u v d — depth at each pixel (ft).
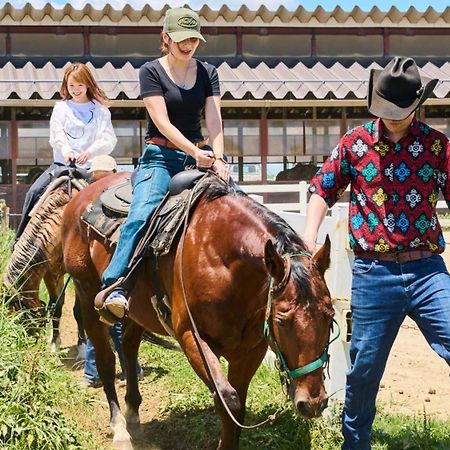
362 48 63.10
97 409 19.30
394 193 13.47
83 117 23.31
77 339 26.73
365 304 13.87
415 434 16.08
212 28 61.52
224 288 13.98
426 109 61.11
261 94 54.85
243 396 14.94
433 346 13.61
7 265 24.53
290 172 59.26
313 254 13.32
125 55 60.59
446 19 62.34
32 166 57.00
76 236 18.51
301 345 11.80
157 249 15.03
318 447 15.93
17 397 15.61
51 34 59.93
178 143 15.29
